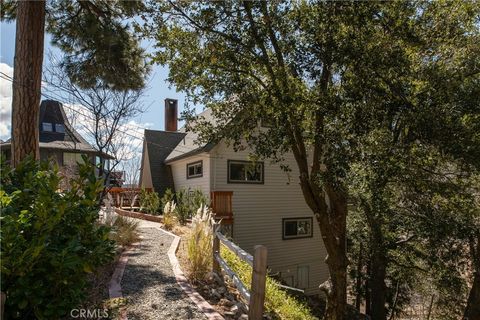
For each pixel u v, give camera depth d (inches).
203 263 210.2
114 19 341.4
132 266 225.9
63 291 108.2
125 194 711.1
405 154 231.9
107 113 321.1
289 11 250.2
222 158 534.9
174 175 706.2
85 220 120.5
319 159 285.6
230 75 285.4
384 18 238.1
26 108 247.0
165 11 267.1
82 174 130.3
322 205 325.4
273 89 259.1
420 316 523.2
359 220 387.9
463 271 361.1
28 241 105.6
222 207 486.3
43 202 105.0
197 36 272.5
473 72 249.4
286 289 407.2
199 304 165.9
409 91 233.5
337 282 328.2
